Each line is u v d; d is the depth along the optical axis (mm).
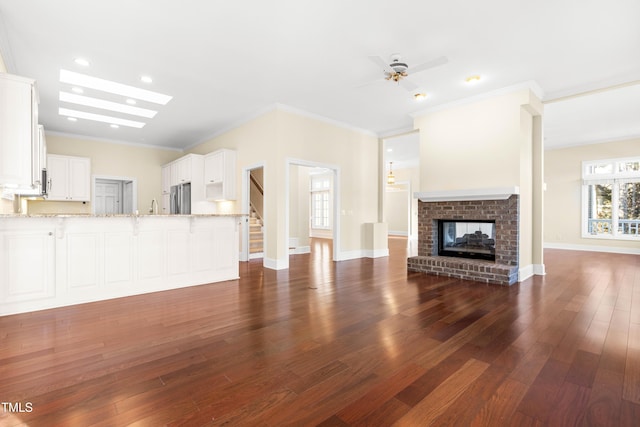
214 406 1640
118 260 3713
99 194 8438
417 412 1593
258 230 7848
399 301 3568
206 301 3555
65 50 3611
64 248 3367
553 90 4758
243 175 6270
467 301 3570
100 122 6312
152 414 1570
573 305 3420
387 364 2100
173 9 2896
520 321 2924
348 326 2789
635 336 2562
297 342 2449
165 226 4066
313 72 4203
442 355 2229
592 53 3689
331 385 1843
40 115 5863
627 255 7355
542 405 1652
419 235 5590
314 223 12977
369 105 5426
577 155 8430
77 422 1505
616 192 7891
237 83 4559
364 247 7117
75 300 3428
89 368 2029
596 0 2775
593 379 1908
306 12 2955
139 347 2348
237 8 2891
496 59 3830
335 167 6406
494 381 1889
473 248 5219
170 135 7363
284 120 5500
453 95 4930
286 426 1488
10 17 2980
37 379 1892
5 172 2914
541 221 5055
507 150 4594
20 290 3119
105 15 2977
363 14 2984
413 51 3656
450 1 2803
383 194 7402
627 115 6031
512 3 2826
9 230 3068
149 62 3922
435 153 5414
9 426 1471
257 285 4340
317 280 4664
